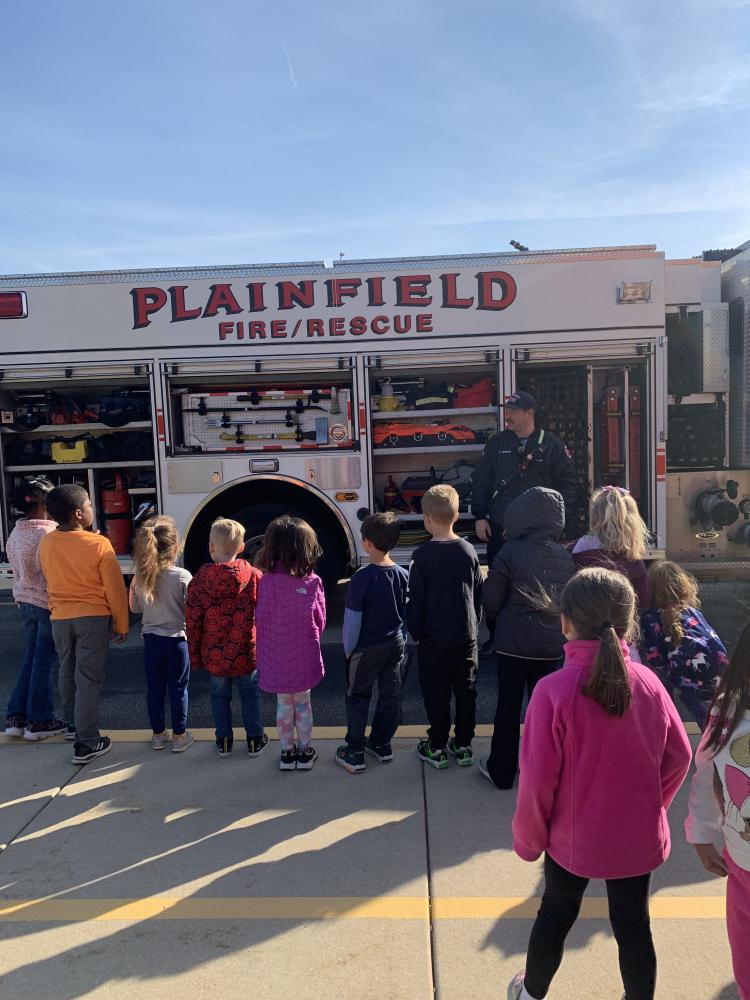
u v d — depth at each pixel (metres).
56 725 4.29
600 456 6.23
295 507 6.04
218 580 3.73
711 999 2.19
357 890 2.72
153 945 2.47
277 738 4.20
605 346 5.65
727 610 6.40
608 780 1.85
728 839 1.71
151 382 5.81
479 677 5.25
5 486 6.07
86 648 3.86
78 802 3.46
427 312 5.69
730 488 5.93
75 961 2.41
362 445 5.83
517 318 5.66
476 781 3.56
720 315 6.60
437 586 3.53
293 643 3.60
